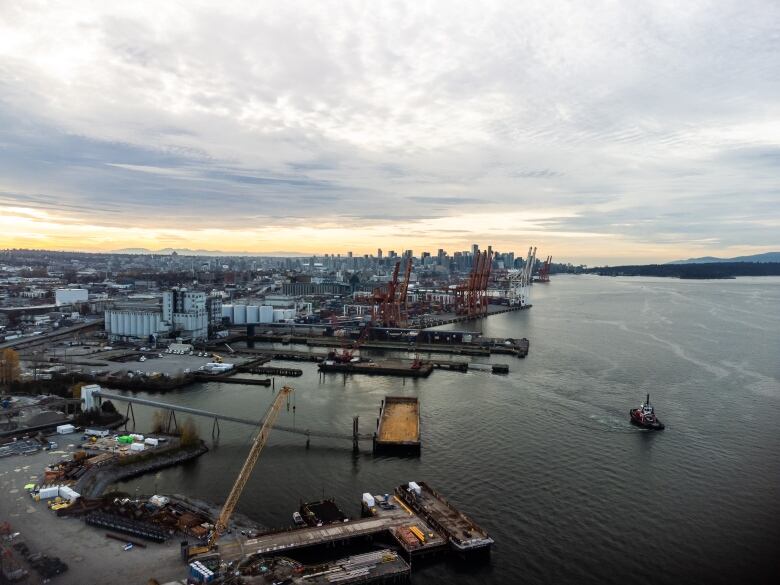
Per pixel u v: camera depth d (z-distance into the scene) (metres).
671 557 99.44
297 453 148.38
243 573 88.56
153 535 98.06
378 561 94.75
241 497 121.06
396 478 132.50
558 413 186.25
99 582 84.88
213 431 165.25
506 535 106.38
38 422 160.12
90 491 118.81
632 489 126.44
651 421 170.38
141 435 151.75
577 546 102.75
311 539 100.25
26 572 86.56
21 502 111.50
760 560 98.56
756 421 176.88
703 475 134.50
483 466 139.62
